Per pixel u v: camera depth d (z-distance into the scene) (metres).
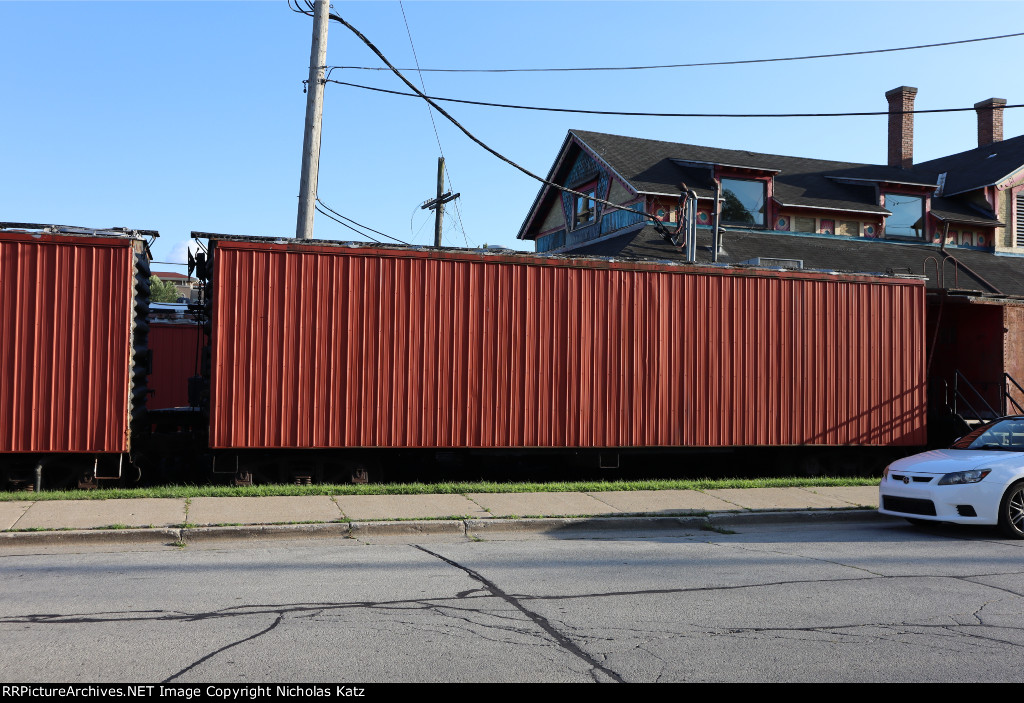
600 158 24.22
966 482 9.51
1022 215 26.94
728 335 14.00
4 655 4.93
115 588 6.63
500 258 12.96
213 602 6.19
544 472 15.41
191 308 14.12
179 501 10.48
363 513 9.91
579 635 5.44
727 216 23.52
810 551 8.62
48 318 11.21
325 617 5.81
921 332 15.11
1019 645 5.31
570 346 13.20
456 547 8.66
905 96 30.92
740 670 4.79
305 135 14.16
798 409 14.25
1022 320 16.58
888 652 5.14
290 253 12.09
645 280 13.64
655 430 13.52
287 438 11.93
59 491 11.02
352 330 12.27
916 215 25.77
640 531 9.98
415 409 12.45
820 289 14.55
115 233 11.58
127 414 11.38
